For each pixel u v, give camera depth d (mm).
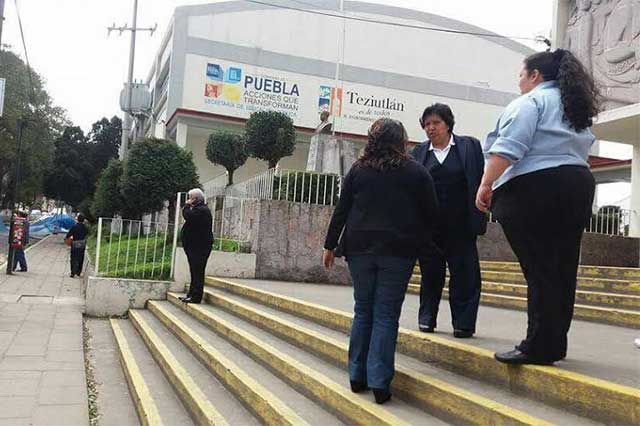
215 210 14438
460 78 31609
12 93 32062
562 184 3004
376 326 3408
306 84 28984
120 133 45000
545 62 3268
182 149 20188
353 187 3629
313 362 4445
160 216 20406
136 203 19328
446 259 4184
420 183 3514
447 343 3725
